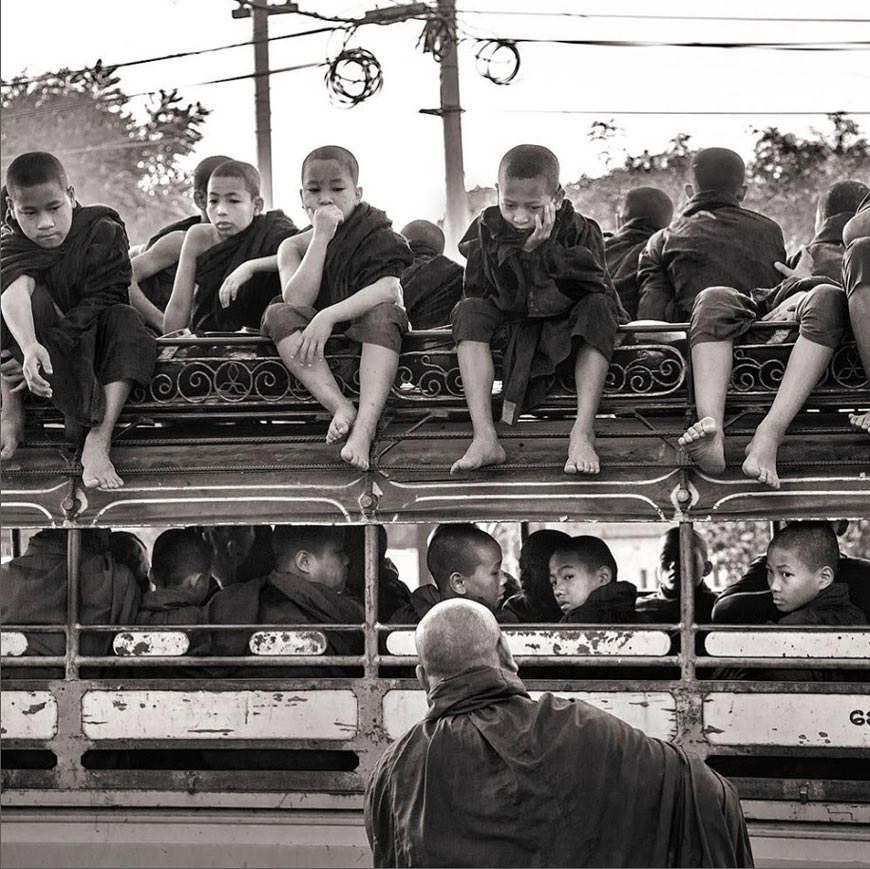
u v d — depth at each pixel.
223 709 5.76
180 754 6.05
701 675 5.72
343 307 5.63
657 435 5.61
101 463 5.81
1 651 5.93
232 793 5.78
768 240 6.52
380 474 5.76
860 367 5.43
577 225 5.61
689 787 4.26
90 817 5.75
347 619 5.89
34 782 5.86
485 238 5.59
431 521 5.71
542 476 5.66
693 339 5.46
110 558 6.03
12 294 5.73
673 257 6.52
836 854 5.32
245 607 5.91
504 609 5.95
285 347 5.67
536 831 4.19
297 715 5.72
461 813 4.23
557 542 6.04
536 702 4.40
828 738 5.43
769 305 5.97
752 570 6.02
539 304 5.48
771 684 5.47
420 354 5.75
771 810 5.49
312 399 5.76
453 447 5.74
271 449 5.86
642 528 12.70
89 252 5.81
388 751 4.45
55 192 5.75
